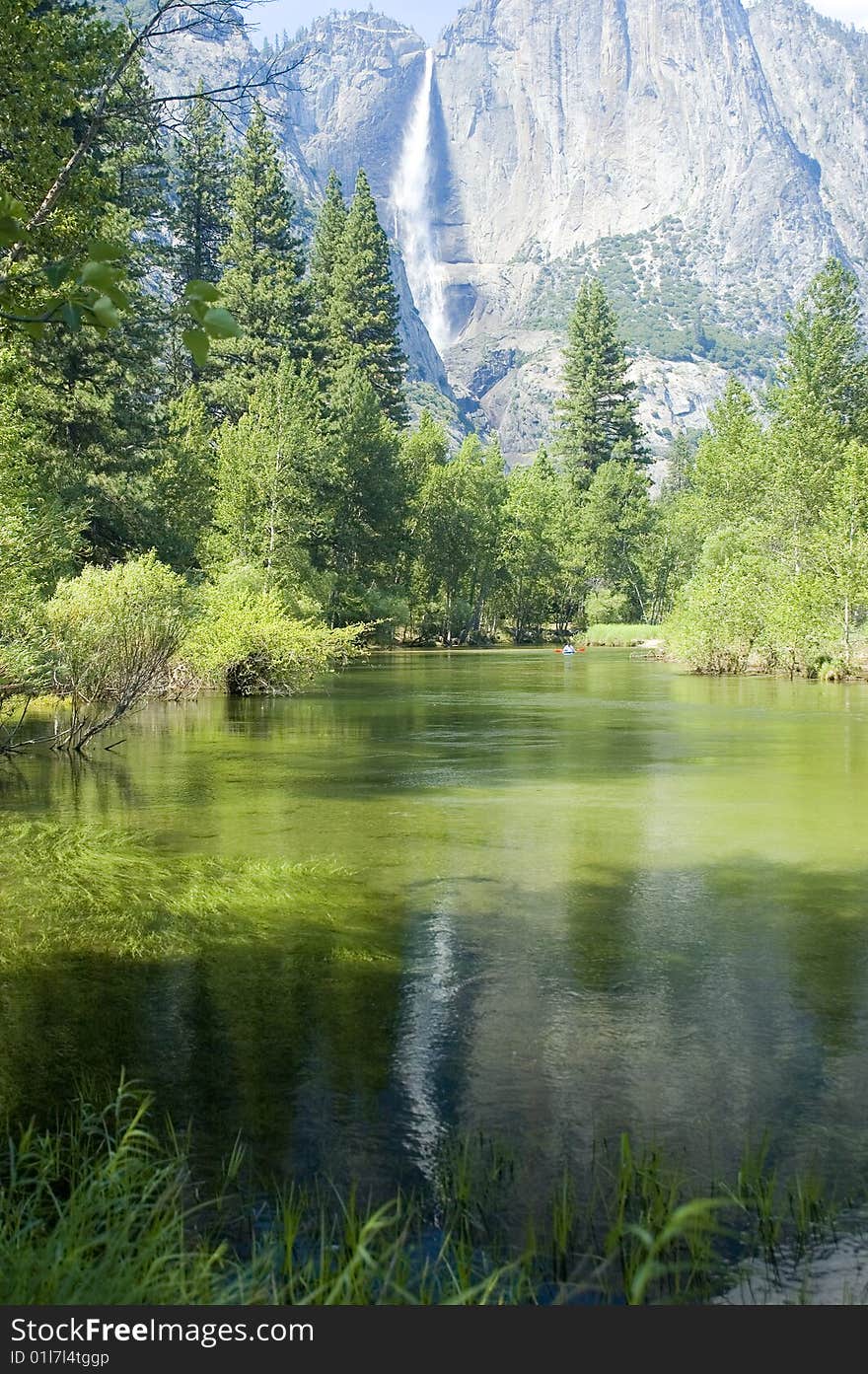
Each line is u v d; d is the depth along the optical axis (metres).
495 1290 3.42
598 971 6.57
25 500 20.39
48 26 14.93
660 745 17.66
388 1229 3.79
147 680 18.86
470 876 8.85
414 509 75.69
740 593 38.72
